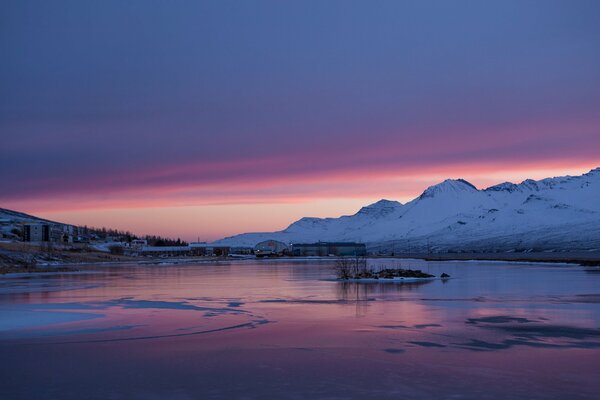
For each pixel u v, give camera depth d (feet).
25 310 139.44
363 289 203.62
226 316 127.65
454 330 107.24
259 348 90.94
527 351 88.22
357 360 82.28
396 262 515.50
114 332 106.42
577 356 84.69
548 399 63.93
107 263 552.00
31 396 66.08
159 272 351.05
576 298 166.30
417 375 73.92
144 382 71.46
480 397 64.54
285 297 172.24
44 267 438.81
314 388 68.23
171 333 105.09
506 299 163.84
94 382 71.61
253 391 67.21
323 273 323.57
